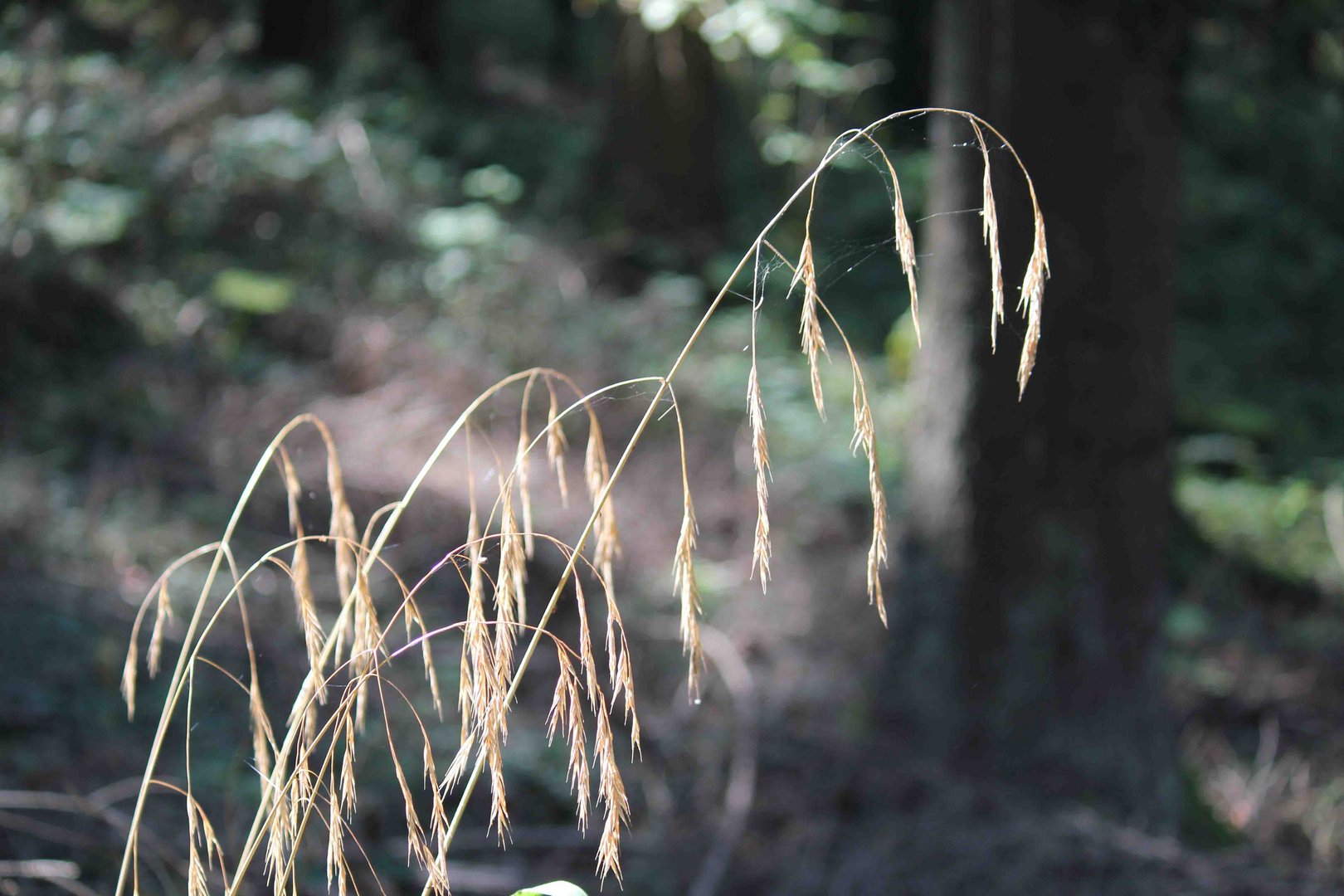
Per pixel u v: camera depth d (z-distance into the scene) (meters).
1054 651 3.69
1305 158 11.08
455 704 3.58
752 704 4.19
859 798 3.61
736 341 7.55
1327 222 11.20
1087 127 3.40
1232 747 4.86
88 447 4.96
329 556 4.66
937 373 3.81
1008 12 3.39
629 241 8.53
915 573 3.89
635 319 7.55
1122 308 3.52
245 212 7.41
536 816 3.32
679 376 7.09
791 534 5.89
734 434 6.74
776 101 8.53
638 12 7.45
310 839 2.67
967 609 3.76
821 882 3.24
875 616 4.35
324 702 1.03
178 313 6.32
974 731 3.74
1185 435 8.08
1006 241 3.49
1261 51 6.12
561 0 15.60
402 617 4.12
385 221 7.85
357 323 6.66
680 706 4.28
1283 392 9.07
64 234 6.27
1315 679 5.54
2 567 3.71
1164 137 3.48
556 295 7.66
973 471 3.72
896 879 3.26
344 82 10.16
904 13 10.95
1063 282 3.50
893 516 6.00
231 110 8.44
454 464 5.76
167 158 7.34
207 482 4.91
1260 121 10.61
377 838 2.90
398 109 9.93
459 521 5.13
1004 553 3.69
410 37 12.10
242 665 3.55
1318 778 4.59
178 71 8.75
